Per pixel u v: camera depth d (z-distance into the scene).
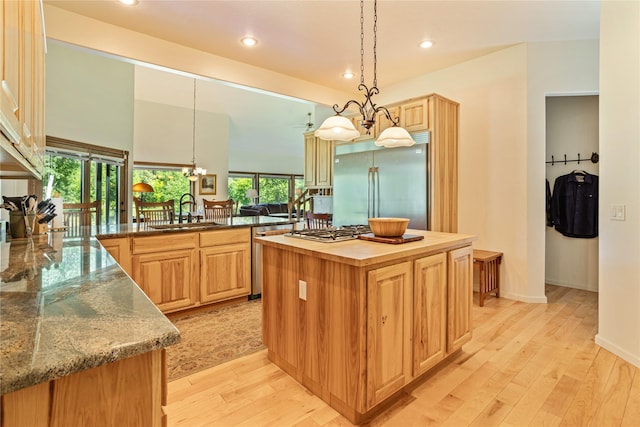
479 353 2.47
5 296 1.03
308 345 1.99
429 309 2.06
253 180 11.38
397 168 3.94
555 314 3.27
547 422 1.73
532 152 3.61
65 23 2.86
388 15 2.96
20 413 0.62
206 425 1.71
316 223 4.01
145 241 2.93
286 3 2.77
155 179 7.84
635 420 1.73
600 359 2.36
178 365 2.30
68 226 3.19
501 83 3.76
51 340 0.72
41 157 1.90
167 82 6.73
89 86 4.54
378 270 1.74
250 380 2.12
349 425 1.72
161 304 3.02
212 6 2.80
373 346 1.72
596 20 3.10
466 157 4.05
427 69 4.24
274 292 2.26
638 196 2.25
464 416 1.78
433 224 3.66
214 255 3.35
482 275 3.50
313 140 6.17
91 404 0.69
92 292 1.07
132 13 2.91
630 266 2.31
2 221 2.96
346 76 4.41
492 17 3.03
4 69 0.88
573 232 4.14
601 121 2.55
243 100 7.72
